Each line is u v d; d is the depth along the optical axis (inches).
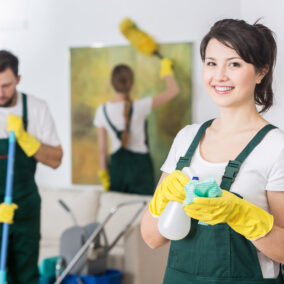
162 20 162.2
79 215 155.7
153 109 163.3
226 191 46.7
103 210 152.7
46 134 111.4
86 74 169.8
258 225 46.1
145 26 163.8
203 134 55.4
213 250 49.8
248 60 48.8
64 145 174.1
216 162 52.0
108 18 167.2
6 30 177.6
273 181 48.3
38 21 174.4
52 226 157.6
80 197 158.7
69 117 172.4
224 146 52.4
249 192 48.8
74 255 123.5
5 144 107.0
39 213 110.7
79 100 170.7
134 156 164.9
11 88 105.1
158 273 132.7
